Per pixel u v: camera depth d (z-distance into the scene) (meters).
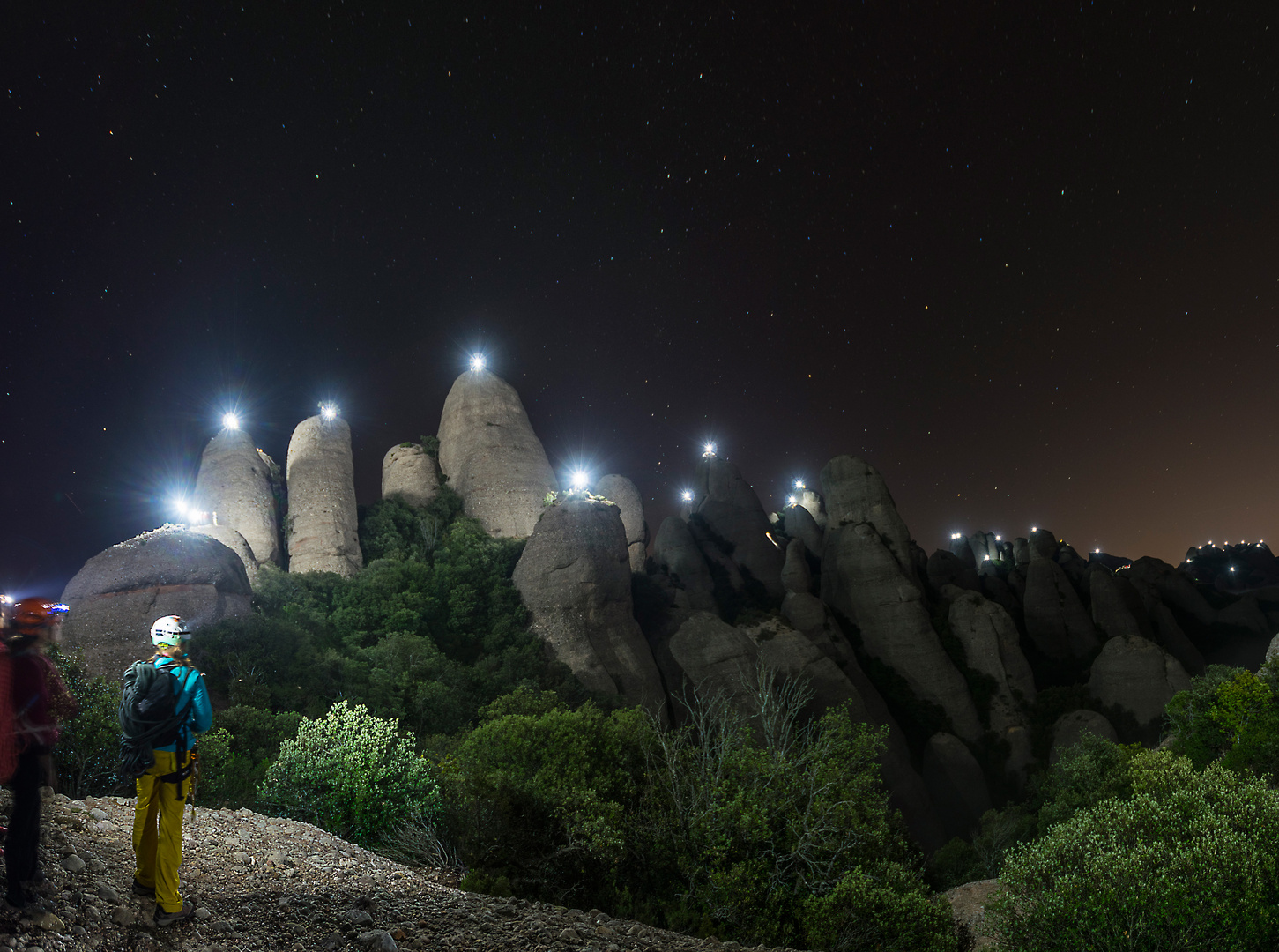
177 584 27.83
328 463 45.03
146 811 5.35
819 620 48.53
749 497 62.81
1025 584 62.25
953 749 44.22
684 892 12.88
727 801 14.01
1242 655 60.16
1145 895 9.18
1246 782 12.33
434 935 6.47
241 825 8.47
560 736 15.58
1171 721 37.38
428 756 21.89
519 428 53.94
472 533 46.88
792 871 13.65
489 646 38.19
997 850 31.59
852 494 57.62
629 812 14.27
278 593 35.62
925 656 49.00
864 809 15.02
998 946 10.29
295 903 6.37
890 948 11.87
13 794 4.60
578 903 11.54
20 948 4.13
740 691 40.09
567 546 40.81
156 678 5.28
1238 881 9.48
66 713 4.94
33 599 4.87
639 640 40.81
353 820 11.73
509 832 11.73
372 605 37.47
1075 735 44.00
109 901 5.08
